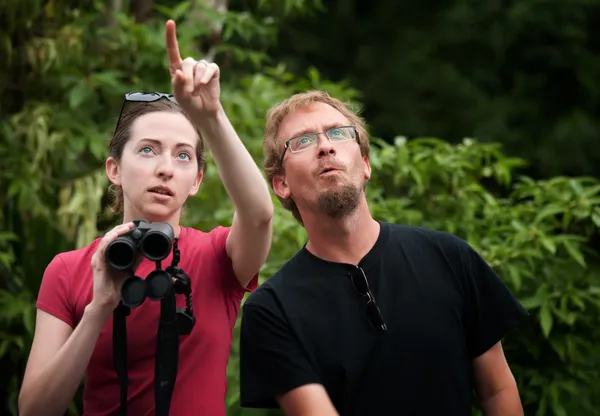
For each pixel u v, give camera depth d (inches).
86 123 305.7
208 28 334.3
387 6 679.7
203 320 171.2
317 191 167.6
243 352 170.7
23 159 297.6
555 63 640.4
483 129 626.8
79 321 171.0
